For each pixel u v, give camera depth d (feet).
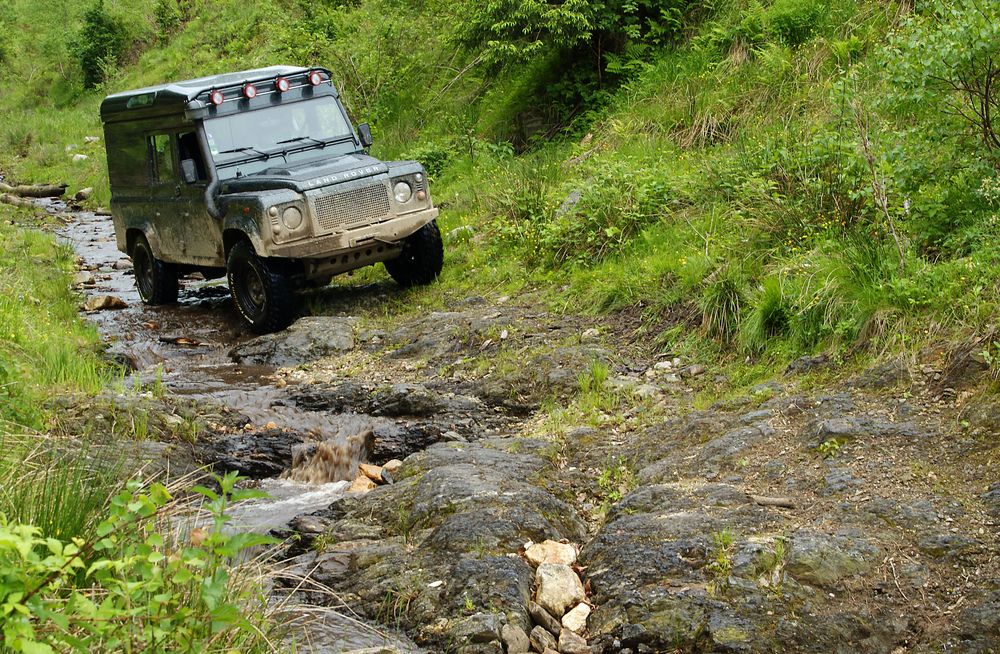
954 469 16.30
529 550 16.14
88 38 112.68
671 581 14.67
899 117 29.37
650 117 40.65
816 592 13.94
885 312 21.09
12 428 19.24
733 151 34.73
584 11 45.06
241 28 98.68
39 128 96.99
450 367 27.40
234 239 34.12
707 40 42.91
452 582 15.24
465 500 17.61
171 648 10.60
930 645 12.91
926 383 18.94
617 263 31.40
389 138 56.44
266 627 12.50
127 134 38.52
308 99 36.50
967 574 13.89
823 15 39.58
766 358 23.36
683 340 25.70
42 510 14.07
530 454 20.38
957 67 21.91
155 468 20.44
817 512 15.92
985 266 20.72
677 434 20.11
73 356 26.66
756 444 18.60
